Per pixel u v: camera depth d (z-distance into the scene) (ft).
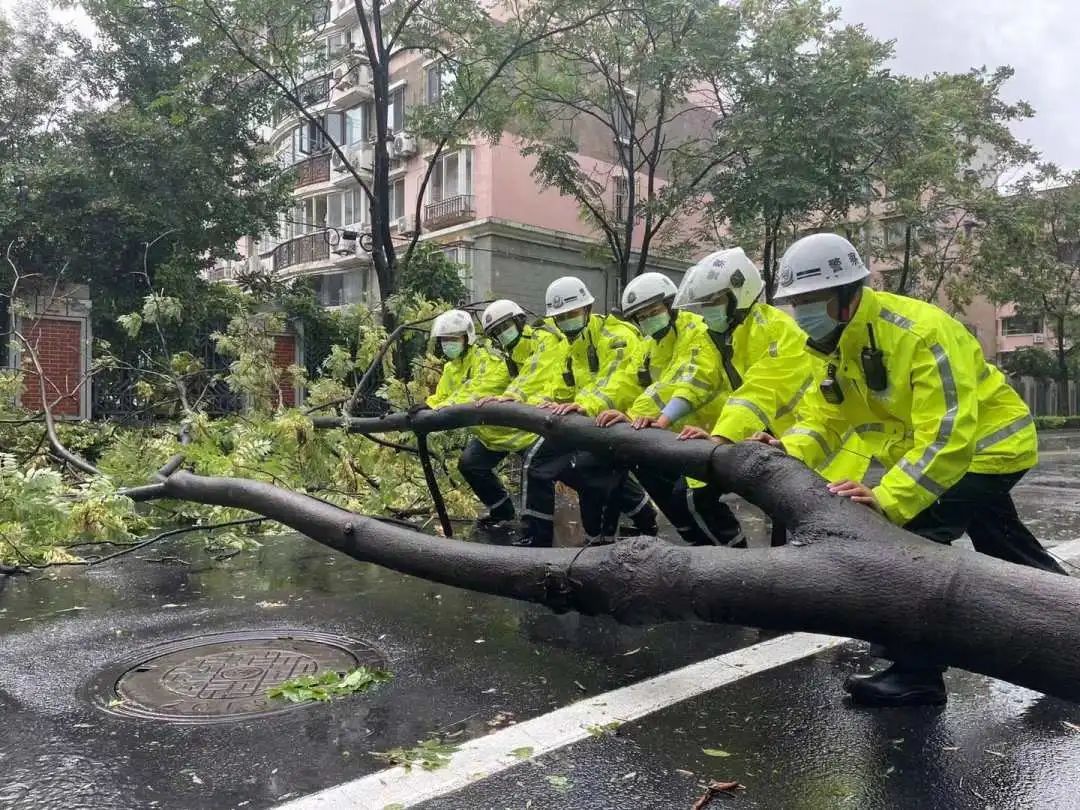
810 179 44.98
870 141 46.21
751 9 49.73
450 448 25.89
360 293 89.04
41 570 19.15
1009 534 12.01
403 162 81.30
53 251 50.11
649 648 13.14
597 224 62.13
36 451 25.02
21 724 10.14
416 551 10.79
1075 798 8.14
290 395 53.21
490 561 9.72
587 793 8.27
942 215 66.95
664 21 46.26
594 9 44.73
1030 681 6.16
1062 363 110.01
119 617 15.03
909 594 6.59
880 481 9.80
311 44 40.29
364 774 8.73
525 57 42.24
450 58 41.04
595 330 19.16
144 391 32.37
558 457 19.19
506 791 8.32
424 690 11.26
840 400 10.98
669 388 15.37
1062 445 68.23
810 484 8.07
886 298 10.08
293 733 9.82
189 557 20.65
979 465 10.56
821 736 9.68
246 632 14.03
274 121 56.65
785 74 45.62
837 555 7.07
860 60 46.03
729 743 9.49
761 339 13.76
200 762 9.04
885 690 10.58
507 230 73.26
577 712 10.43
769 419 12.85
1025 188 82.58
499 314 21.01
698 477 10.11
